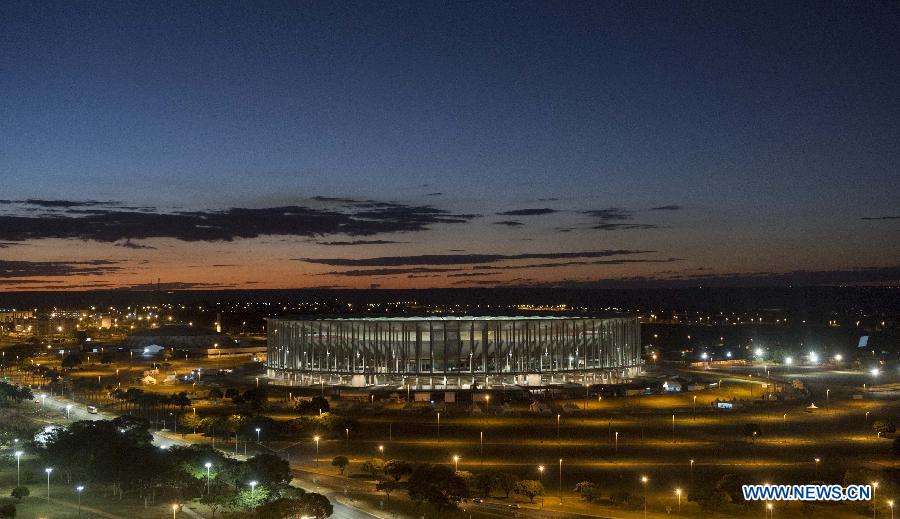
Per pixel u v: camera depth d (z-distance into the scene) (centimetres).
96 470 17400
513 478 17838
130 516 15838
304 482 18638
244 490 16038
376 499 17150
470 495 17775
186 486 17200
